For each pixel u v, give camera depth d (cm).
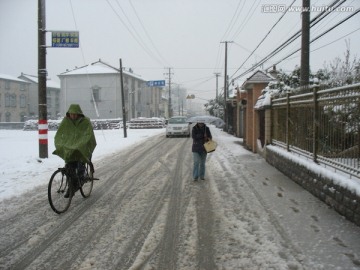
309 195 761
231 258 459
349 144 630
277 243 499
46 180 990
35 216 652
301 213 632
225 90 3962
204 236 536
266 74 1605
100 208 702
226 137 2661
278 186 856
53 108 7638
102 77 5856
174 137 2730
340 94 662
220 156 1442
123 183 945
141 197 786
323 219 596
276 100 1183
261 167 1145
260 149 1437
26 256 481
